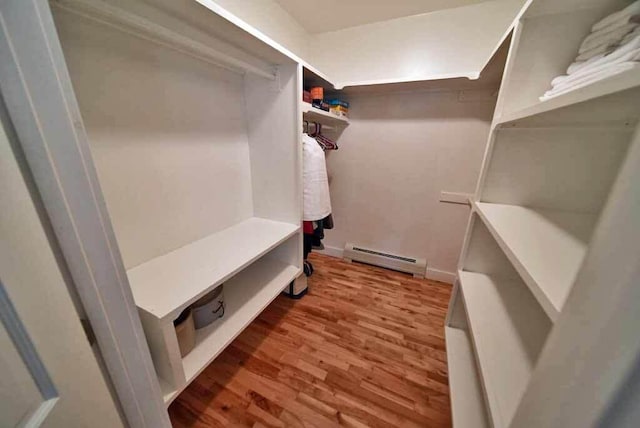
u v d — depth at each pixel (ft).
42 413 1.31
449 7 5.55
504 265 4.11
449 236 7.13
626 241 0.82
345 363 4.50
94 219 1.83
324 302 6.23
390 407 3.76
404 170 7.12
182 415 3.59
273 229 5.10
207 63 4.15
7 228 1.18
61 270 1.73
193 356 3.42
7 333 1.16
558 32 2.92
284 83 4.56
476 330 2.98
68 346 1.49
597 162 3.12
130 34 3.01
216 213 4.83
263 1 5.17
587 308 0.95
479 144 6.21
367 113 7.05
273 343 4.91
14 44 1.34
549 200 3.49
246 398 3.85
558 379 1.05
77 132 1.66
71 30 2.57
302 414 3.64
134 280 3.26
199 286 3.14
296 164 4.93
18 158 1.45
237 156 5.11
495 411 2.09
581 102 1.55
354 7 5.60
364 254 8.05
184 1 2.54
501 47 3.59
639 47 1.85
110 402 1.85
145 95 3.35
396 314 5.84
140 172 3.45
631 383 0.75
